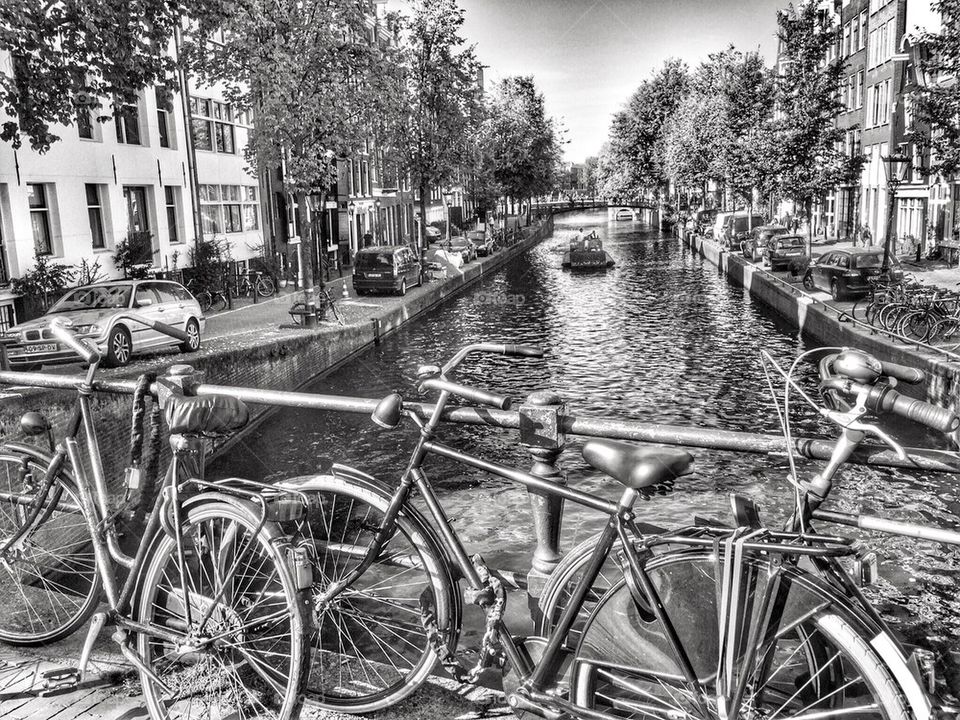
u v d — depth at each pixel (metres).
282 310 26.53
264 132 21.66
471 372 21.20
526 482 2.60
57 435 8.34
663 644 2.34
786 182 39.28
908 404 2.15
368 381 20.81
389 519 2.77
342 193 44.44
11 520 3.54
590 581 2.52
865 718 2.40
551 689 2.57
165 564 2.86
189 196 28.09
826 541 2.16
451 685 2.96
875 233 46.78
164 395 3.17
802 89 38.81
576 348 24.34
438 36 36.72
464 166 39.44
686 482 11.71
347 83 22.03
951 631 6.26
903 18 42.44
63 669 3.05
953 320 17.80
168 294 16.41
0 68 16.09
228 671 2.79
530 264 55.16
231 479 2.81
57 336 3.30
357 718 2.85
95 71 13.88
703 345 24.22
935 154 23.59
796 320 25.84
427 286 35.34
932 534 2.14
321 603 2.83
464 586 3.52
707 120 60.66
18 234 18.91
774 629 2.19
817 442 2.57
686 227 71.06
